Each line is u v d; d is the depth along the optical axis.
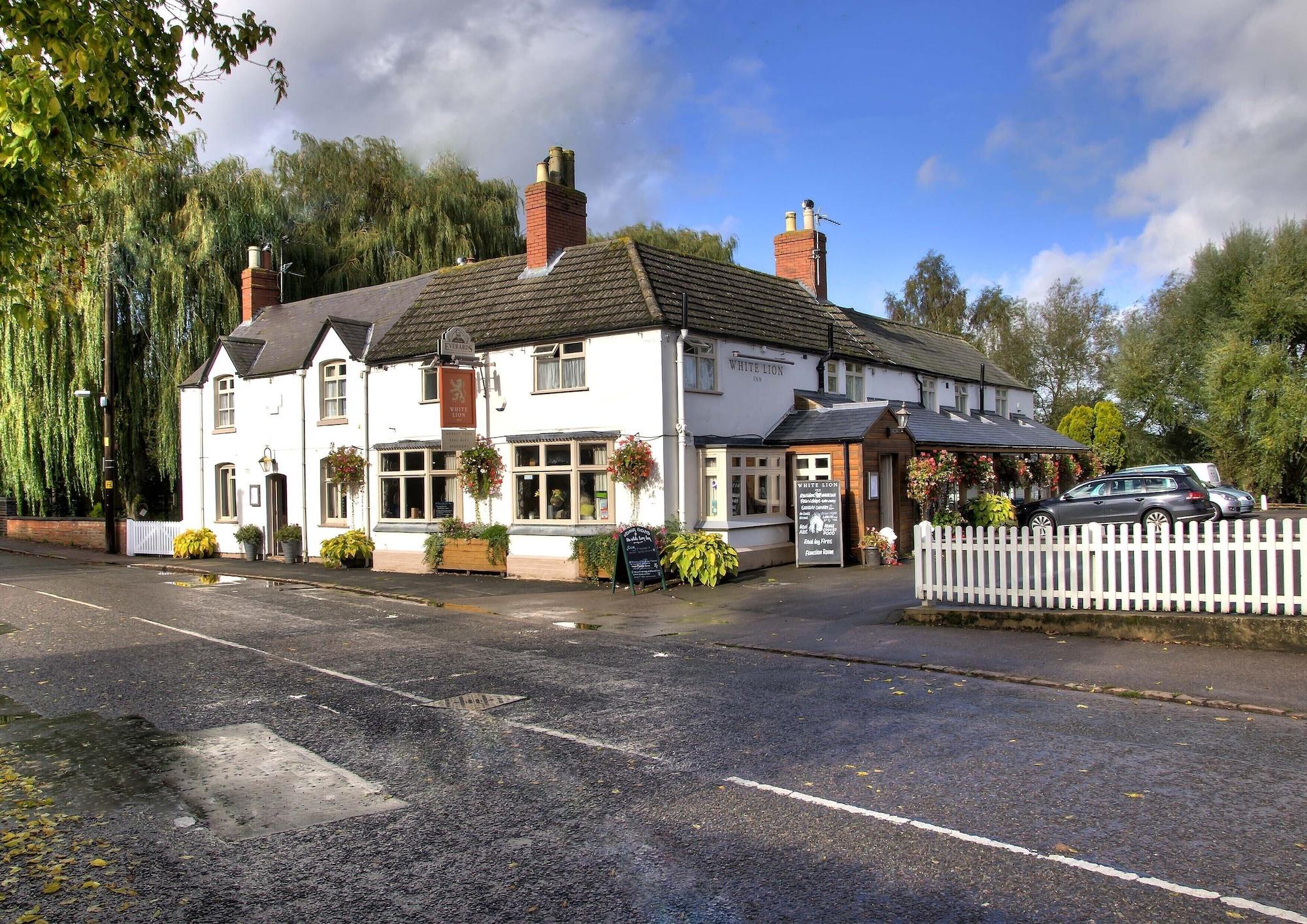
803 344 23.03
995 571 12.73
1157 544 11.37
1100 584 11.77
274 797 6.43
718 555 18.00
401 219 34.47
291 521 26.53
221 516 29.16
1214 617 10.70
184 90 8.19
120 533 31.06
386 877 5.09
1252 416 36.53
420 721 8.42
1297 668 9.48
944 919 4.46
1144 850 5.20
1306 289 36.78
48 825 5.93
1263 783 6.26
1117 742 7.27
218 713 8.86
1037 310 55.78
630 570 17.52
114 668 11.15
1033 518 25.00
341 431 25.09
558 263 22.62
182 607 17.06
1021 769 6.66
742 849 5.35
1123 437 42.50
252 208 31.89
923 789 6.29
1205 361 38.47
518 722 8.33
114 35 7.32
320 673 10.71
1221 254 40.22
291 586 20.95
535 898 4.80
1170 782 6.32
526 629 13.96
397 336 23.98
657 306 19.20
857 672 10.19
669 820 5.83
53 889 4.98
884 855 5.21
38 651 12.40
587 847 5.44
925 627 12.68
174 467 30.86
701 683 9.83
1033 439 31.11
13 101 6.50
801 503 20.23
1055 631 11.75
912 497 22.08
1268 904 4.54
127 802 6.36
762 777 6.62
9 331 30.16
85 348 30.34
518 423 21.20
